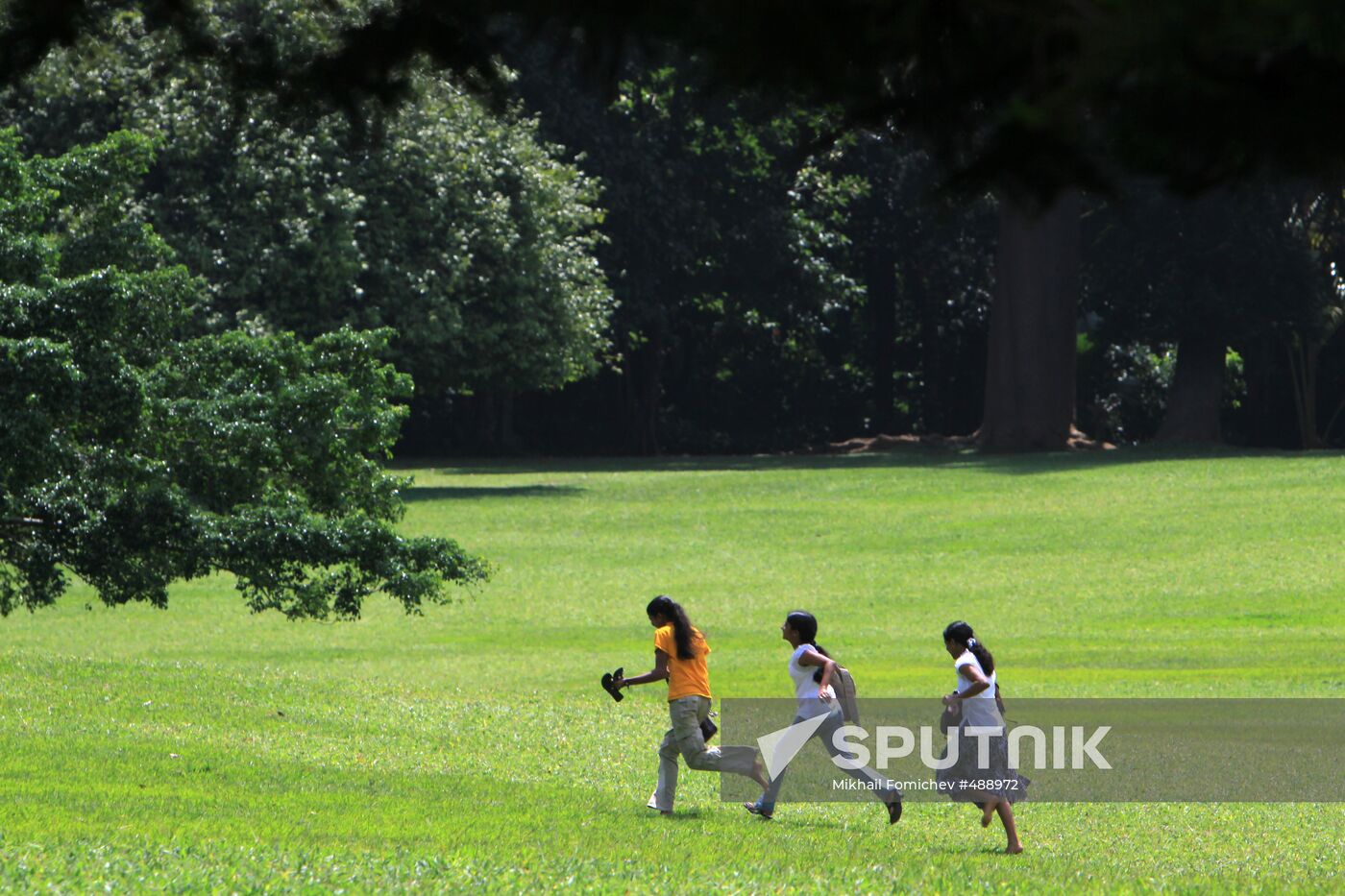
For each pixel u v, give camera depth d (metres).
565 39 10.17
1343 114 7.88
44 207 68.25
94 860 27.81
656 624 37.66
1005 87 9.12
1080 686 70.19
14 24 11.52
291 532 65.12
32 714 52.00
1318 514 131.50
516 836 33.56
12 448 57.84
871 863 31.53
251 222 142.12
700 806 40.53
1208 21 6.98
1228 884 30.45
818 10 9.09
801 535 132.88
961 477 162.88
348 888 26.02
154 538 63.66
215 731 51.56
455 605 104.44
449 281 151.62
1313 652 81.44
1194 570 112.56
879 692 67.44
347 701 60.22
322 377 69.88
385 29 11.55
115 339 68.75
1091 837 37.69
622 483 166.25
